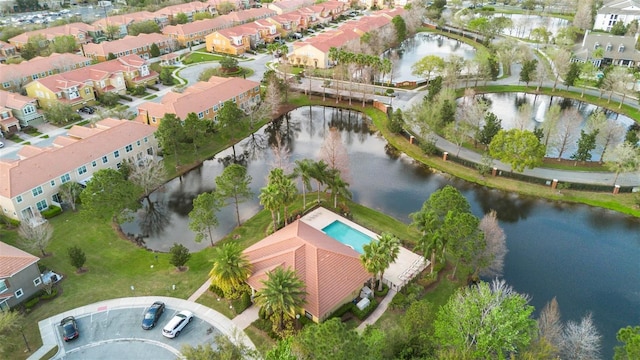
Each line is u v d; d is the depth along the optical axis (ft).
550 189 255.09
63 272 193.26
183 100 325.42
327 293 166.20
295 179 274.16
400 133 327.26
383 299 178.09
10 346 154.20
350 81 389.80
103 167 265.34
